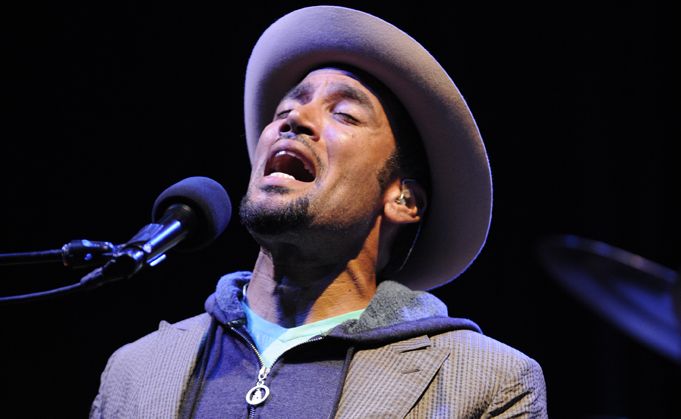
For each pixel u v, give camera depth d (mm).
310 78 7555
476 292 16703
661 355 16938
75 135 13617
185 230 6090
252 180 7051
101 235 13523
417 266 8250
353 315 6797
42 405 12891
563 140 16578
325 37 7598
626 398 16828
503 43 16281
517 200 16672
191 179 6449
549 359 16734
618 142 16594
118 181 13742
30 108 13398
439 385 6113
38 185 13344
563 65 16422
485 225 7734
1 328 12953
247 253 14141
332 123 7117
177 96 14164
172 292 13758
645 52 16453
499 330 16625
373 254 7137
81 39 13742
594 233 16500
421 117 7562
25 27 13430
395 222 7336
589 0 16469
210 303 7027
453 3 15977
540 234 16641
